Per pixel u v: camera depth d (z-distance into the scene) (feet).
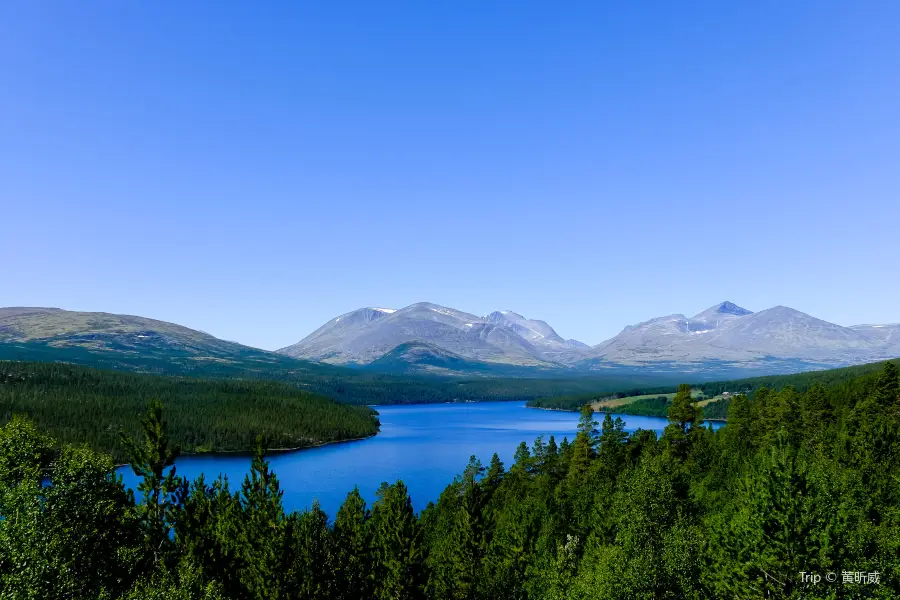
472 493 222.28
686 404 377.91
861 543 127.65
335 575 171.22
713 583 138.10
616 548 176.55
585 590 167.94
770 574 121.19
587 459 372.99
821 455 233.96
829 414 331.98
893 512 161.79
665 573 149.89
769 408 344.90
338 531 191.93
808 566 118.11
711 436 364.79
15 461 117.80
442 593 213.46
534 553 242.37
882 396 299.79
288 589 152.87
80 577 116.06
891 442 221.66
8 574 99.71
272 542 155.12
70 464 123.34
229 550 167.63
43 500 115.24
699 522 204.13
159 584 120.88
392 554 191.72
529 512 293.64
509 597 211.20
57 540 107.55
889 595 115.14
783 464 130.41
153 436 170.30
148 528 155.33
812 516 122.21
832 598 112.88
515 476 422.41
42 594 100.37
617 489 267.39
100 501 125.18
